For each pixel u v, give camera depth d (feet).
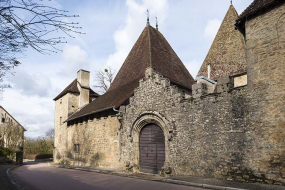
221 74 51.44
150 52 62.59
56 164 80.94
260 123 31.12
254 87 32.32
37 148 159.12
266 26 32.48
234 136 33.45
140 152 48.57
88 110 68.69
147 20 75.20
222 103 35.37
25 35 15.80
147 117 46.26
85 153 67.46
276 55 30.89
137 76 62.49
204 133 37.01
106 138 58.39
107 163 57.06
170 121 42.06
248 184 29.73
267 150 30.04
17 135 111.14
